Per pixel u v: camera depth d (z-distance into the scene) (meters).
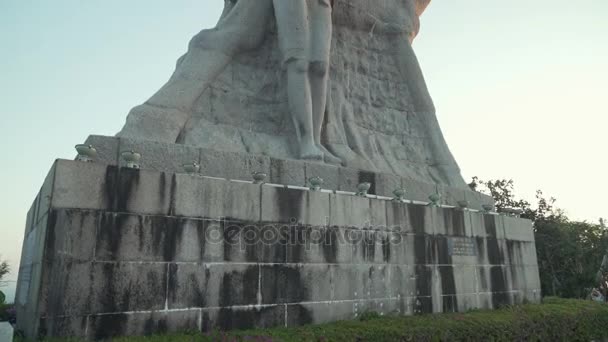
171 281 5.88
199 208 6.32
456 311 8.84
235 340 5.29
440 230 9.06
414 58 12.81
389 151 11.56
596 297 25.50
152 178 6.07
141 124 8.00
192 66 9.13
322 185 8.62
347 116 11.05
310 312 6.90
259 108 9.89
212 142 8.73
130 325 5.49
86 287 5.32
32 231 7.11
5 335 5.03
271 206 6.94
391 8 12.98
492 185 24.14
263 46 10.35
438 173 12.03
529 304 10.28
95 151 6.16
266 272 6.64
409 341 6.50
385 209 8.28
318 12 9.88
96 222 5.57
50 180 5.71
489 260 9.94
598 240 24.28
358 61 12.04
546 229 21.80
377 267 7.87
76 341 4.83
